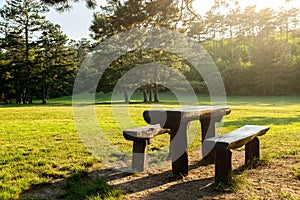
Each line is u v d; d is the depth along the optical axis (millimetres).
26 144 6020
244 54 46219
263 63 35719
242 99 30438
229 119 11211
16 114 12828
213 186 3422
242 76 36438
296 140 6270
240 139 3570
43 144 6020
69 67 28812
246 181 3543
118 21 5672
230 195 3172
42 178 3781
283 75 35000
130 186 3590
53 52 28531
